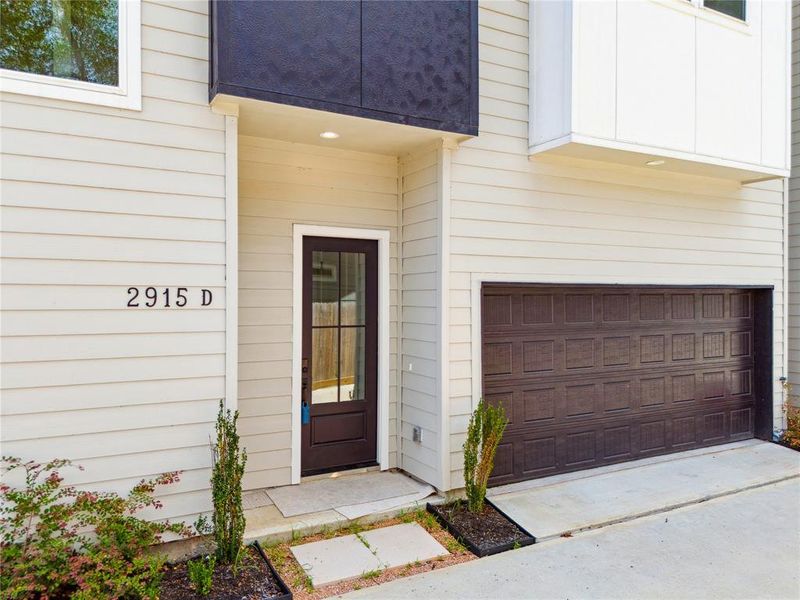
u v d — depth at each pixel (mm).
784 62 5887
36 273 3115
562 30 4621
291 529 3850
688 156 5188
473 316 4656
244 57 3434
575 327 5352
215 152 3564
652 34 4973
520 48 4895
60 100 3172
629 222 5516
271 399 4602
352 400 5035
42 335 3125
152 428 3389
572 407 5340
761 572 3543
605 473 5328
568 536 4031
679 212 5852
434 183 4605
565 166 5113
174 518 3436
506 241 4816
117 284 3307
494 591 3275
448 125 4230
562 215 5113
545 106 4781
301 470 4770
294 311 4684
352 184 4926
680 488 4977
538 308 5141
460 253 4594
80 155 3219
